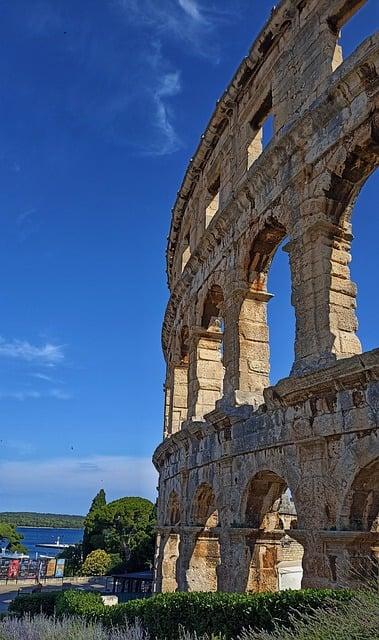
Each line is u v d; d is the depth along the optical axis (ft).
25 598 124.47
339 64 72.69
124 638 59.72
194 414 93.71
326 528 54.80
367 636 34.47
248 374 79.05
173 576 106.01
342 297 64.08
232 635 49.83
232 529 71.26
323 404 57.72
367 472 52.60
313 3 77.87
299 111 75.36
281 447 63.87
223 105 99.66
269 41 87.15
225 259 90.07
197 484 88.07
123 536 307.37
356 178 66.69
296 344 65.51
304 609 44.32
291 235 70.79
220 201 99.71
